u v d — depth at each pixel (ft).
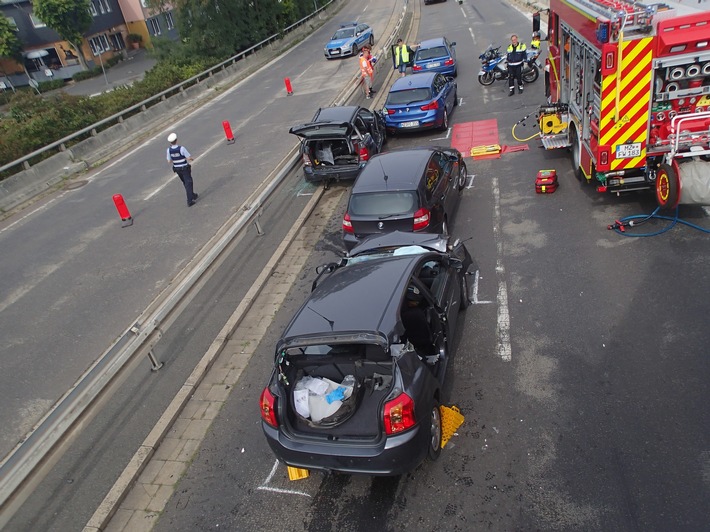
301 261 32.55
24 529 17.87
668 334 20.20
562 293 24.07
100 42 173.37
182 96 92.02
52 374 27.09
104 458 20.30
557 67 39.88
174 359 25.39
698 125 24.81
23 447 15.94
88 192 56.24
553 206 32.30
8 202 55.72
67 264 39.65
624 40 24.21
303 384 16.14
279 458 16.37
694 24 23.27
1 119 72.23
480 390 19.61
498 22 100.22
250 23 129.90
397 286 17.90
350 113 43.57
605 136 26.30
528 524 14.56
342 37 105.19
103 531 17.04
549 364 20.13
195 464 19.06
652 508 14.20
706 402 17.03
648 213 28.78
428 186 29.43
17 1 156.15
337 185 44.42
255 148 58.59
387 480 16.80
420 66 68.59
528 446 16.94
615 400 17.90
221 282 31.65
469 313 24.14
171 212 45.42
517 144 44.16
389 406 14.83
